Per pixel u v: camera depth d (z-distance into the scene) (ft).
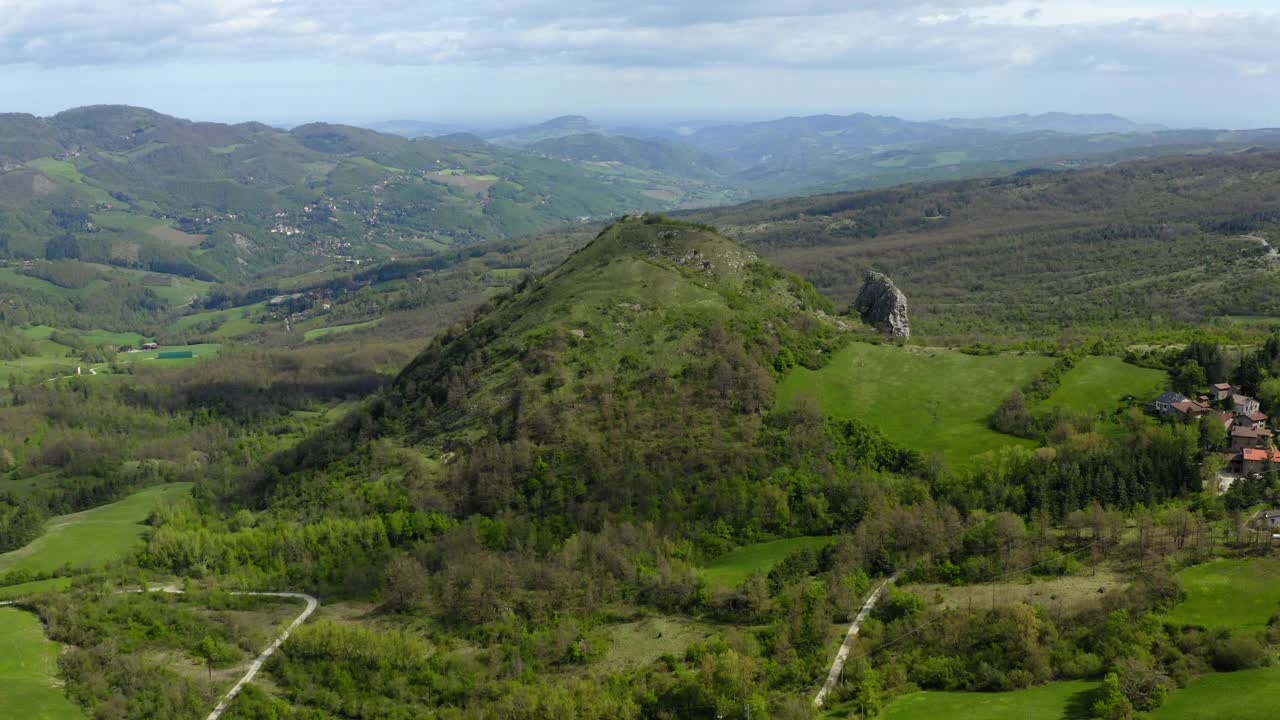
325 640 411.34
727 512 471.21
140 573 523.29
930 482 465.06
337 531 521.24
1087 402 532.73
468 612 427.74
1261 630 301.84
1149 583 338.95
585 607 412.57
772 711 309.01
